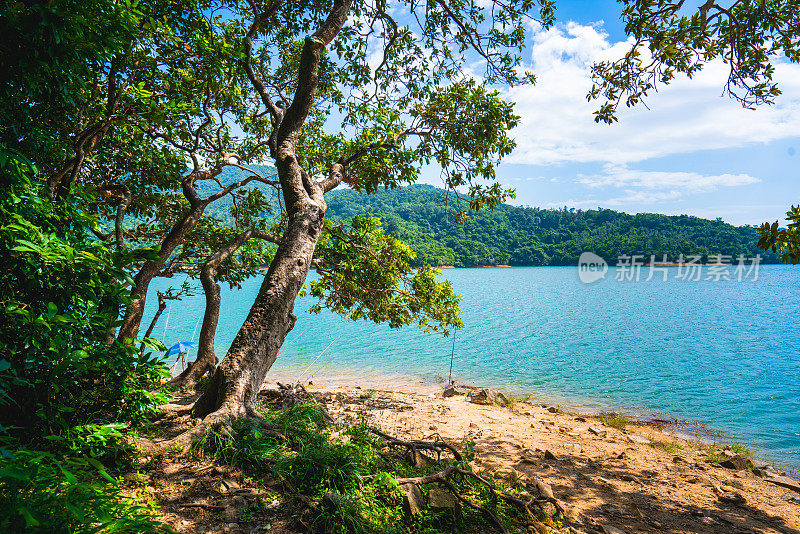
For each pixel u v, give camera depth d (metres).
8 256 3.51
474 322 47.72
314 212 8.19
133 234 12.33
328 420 7.33
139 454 4.79
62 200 4.21
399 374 21.11
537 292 91.81
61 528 2.27
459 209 12.77
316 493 4.44
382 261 12.30
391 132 11.08
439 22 13.16
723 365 25.55
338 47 13.10
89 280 3.78
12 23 3.42
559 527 4.81
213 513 3.98
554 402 16.44
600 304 70.88
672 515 5.88
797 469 10.03
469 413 11.61
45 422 3.85
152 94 8.05
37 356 3.54
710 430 13.07
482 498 4.96
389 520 4.17
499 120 11.59
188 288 12.73
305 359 25.34
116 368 4.14
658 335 38.62
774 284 126.44
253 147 14.55
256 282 116.56
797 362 26.41
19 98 4.30
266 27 12.39
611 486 6.72
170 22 8.73
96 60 4.45
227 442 5.28
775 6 8.23
